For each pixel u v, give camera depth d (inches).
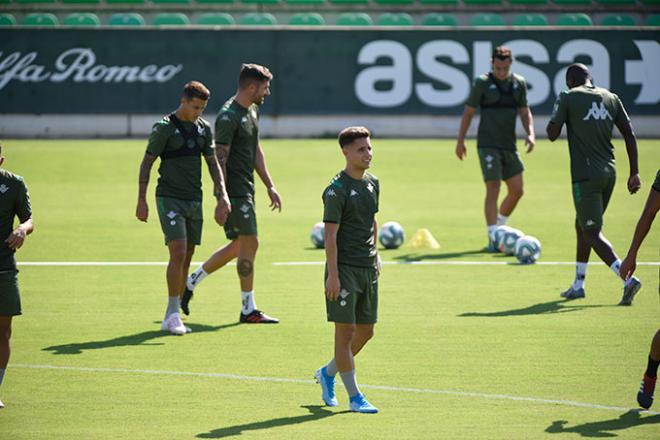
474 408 1120.2
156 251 2174.0
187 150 1489.9
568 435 1022.4
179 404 1138.7
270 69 3855.8
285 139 3868.1
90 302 1705.2
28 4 4500.5
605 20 4559.5
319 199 2871.6
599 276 1918.1
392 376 1254.9
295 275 1936.5
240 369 1290.6
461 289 1802.4
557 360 1327.5
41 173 3198.8
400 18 4507.9
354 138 1077.1
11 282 1104.8
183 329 1487.5
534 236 2370.8
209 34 3818.9
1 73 3799.2
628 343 1417.3
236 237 1560.0
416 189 3024.1
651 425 1055.6
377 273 1112.2
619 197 2901.1
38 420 1077.8
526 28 3860.7
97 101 3826.3
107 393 1182.3
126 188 3019.2
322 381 1135.6
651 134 3878.0
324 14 4616.1
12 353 1369.3
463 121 2183.8
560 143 3841.0
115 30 3806.6
